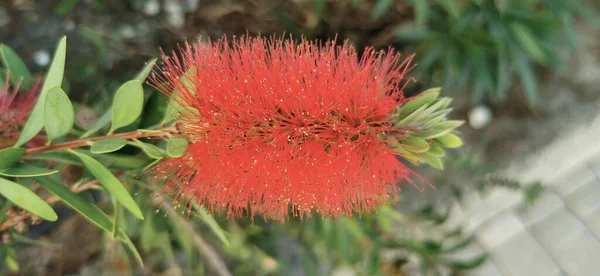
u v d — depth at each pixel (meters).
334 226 0.34
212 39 0.41
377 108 0.20
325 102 0.19
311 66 0.20
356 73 0.20
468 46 0.39
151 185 0.24
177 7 0.42
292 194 0.20
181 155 0.20
